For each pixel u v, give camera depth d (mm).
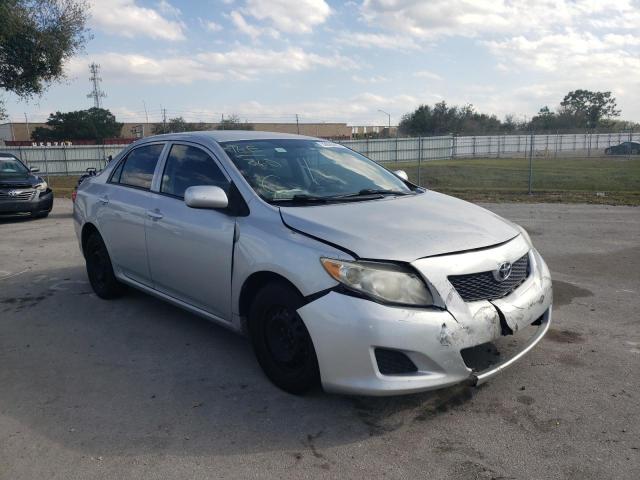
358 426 3160
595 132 46062
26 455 2936
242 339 4523
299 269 3207
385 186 4410
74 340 4547
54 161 31453
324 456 2881
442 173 25344
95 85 74562
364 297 2990
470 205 4160
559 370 3822
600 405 3344
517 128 66062
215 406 3420
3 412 3400
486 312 3162
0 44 19719
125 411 3381
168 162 4664
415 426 3152
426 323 2969
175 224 4230
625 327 4652
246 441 3029
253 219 3654
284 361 3494
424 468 2766
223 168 4082
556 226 9984
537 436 3025
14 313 5254
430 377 2982
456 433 3072
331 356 3057
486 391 3535
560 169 27641
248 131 4914
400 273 3037
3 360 4176
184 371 3930
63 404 3486
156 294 4727
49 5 20844
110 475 2748
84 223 5590
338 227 3307
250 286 3678
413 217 3551
